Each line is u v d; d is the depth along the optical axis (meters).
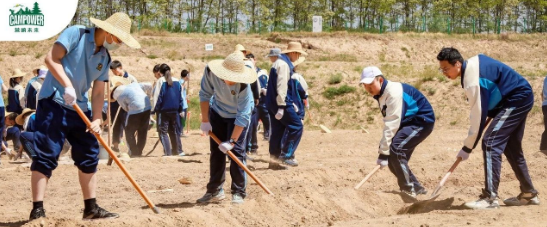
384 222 6.88
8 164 12.59
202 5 57.72
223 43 38.44
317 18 44.78
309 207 7.58
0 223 6.52
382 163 8.34
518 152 7.74
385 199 8.24
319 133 18.78
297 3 60.59
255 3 59.09
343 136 18.02
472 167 11.44
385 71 29.45
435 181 10.02
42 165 6.14
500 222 6.67
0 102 11.41
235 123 7.47
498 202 7.98
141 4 55.56
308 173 10.27
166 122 13.19
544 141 13.26
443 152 13.40
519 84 7.39
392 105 8.17
